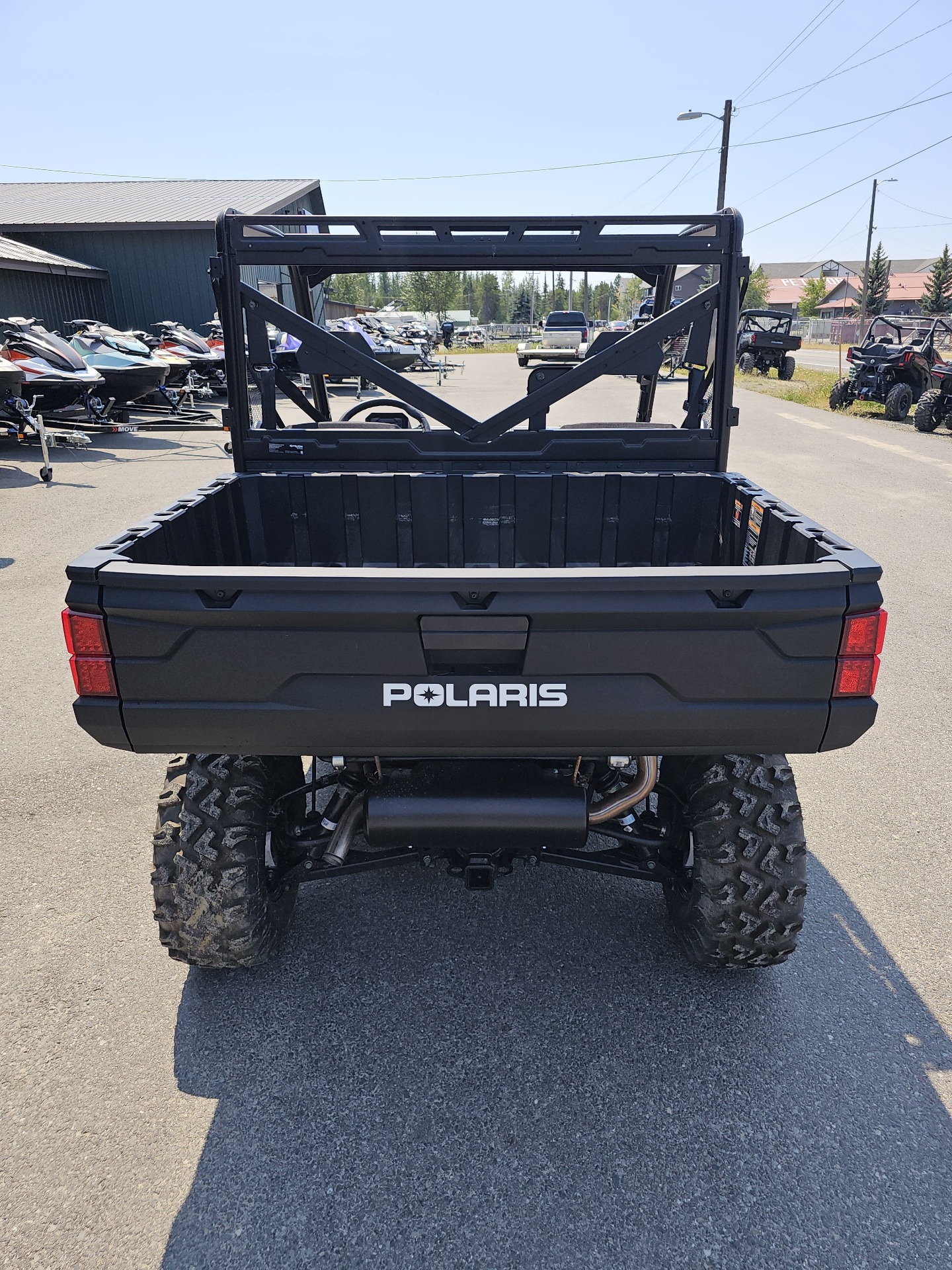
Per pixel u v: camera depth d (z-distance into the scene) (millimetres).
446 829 2277
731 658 1953
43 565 6918
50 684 4848
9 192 25969
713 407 3209
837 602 1907
